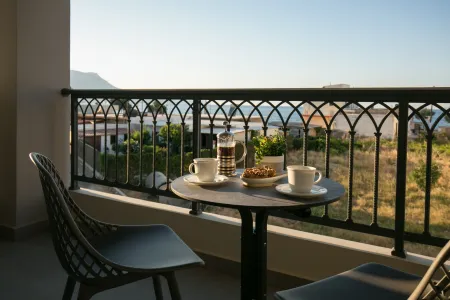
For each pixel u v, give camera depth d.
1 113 3.20
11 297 2.30
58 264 2.76
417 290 0.87
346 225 2.26
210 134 2.68
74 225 1.41
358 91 2.12
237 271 2.62
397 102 2.03
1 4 3.13
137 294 2.38
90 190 3.51
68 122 3.55
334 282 1.30
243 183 1.64
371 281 1.31
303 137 2.35
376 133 2.12
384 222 2.15
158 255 1.61
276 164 1.81
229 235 2.62
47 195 1.50
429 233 2.03
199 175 1.61
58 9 3.40
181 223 2.84
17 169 3.17
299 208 1.31
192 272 2.68
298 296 1.20
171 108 2.86
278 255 2.44
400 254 2.09
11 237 3.20
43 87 3.31
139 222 3.05
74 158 3.47
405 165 2.04
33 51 3.21
